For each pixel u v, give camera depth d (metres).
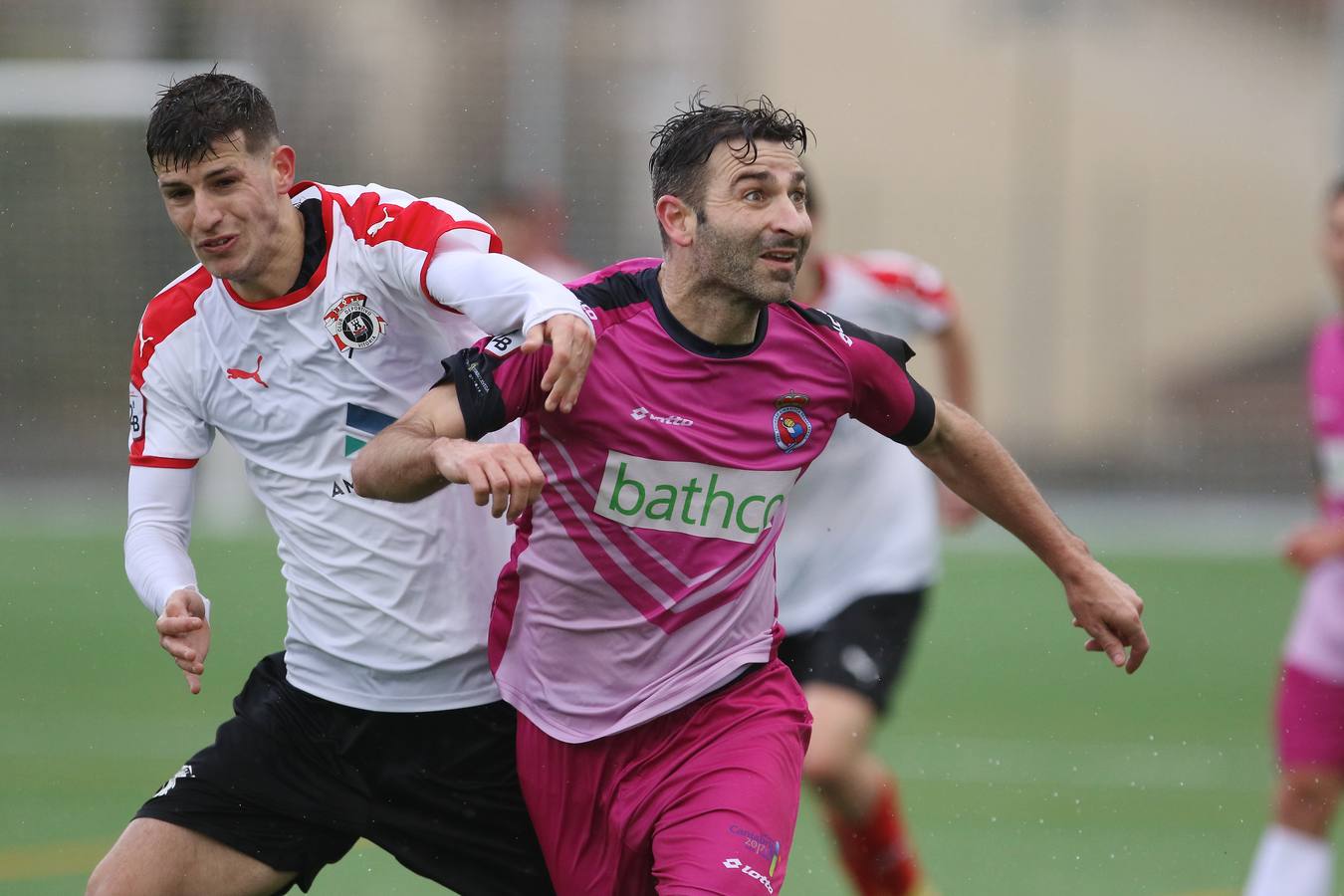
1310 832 18.94
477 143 56.88
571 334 11.89
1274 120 65.75
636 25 59.22
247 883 14.34
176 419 14.33
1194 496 59.81
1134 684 34.34
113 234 53.59
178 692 32.22
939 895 20.56
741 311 12.61
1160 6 66.19
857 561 20.41
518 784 14.37
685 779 13.08
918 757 28.48
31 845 22.17
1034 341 65.06
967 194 66.25
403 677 14.14
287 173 13.62
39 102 49.03
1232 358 63.88
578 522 12.93
